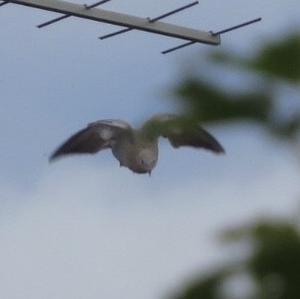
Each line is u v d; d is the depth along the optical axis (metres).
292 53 4.63
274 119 4.63
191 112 4.69
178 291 4.36
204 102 4.67
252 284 4.36
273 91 4.64
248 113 4.64
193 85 4.69
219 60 4.69
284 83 4.64
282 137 4.64
